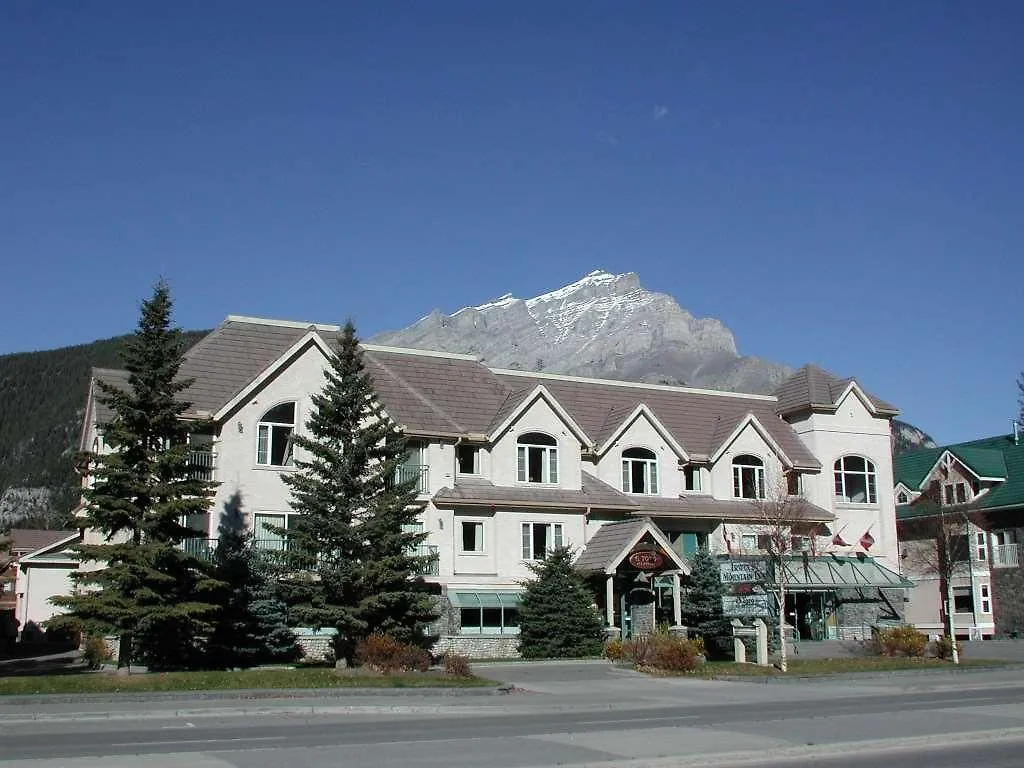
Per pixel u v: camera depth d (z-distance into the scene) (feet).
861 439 184.24
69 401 542.16
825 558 168.25
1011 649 150.92
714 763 50.60
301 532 107.14
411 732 62.85
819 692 94.94
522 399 152.56
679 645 115.85
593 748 54.13
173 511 99.30
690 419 178.19
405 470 142.00
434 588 135.44
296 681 91.86
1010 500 193.06
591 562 143.54
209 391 134.31
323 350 138.82
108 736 60.90
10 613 203.92
